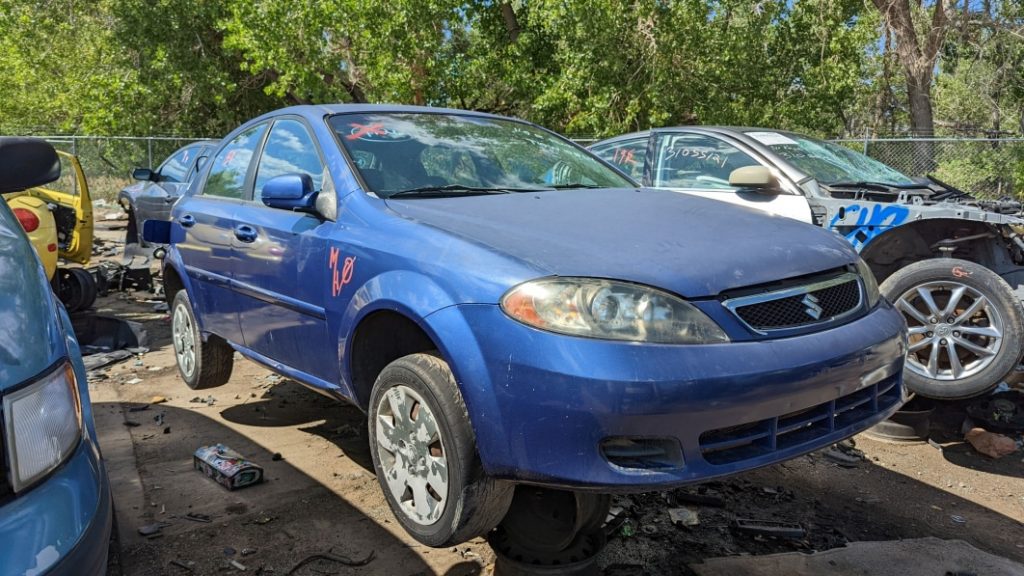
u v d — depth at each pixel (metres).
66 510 1.64
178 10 20.62
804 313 2.58
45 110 25.11
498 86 20.39
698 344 2.31
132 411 4.48
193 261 4.30
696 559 2.88
